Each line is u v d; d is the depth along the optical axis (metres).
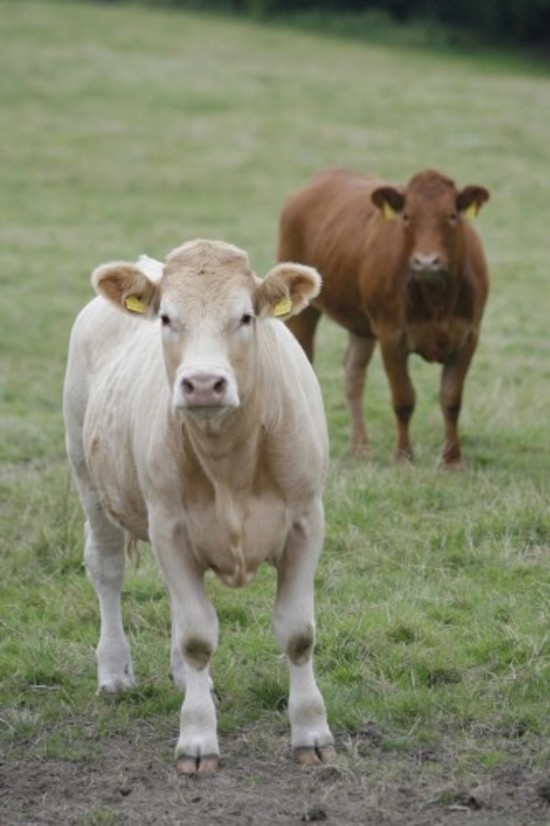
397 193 15.98
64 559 12.84
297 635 8.72
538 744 8.94
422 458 16.06
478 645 10.50
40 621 11.59
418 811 8.07
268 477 8.55
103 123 45.16
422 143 43.47
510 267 29.55
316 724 8.82
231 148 42.47
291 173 39.78
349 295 17.08
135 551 10.02
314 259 18.00
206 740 8.71
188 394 7.63
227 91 50.41
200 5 74.50
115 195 37.12
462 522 13.11
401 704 9.51
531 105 50.34
